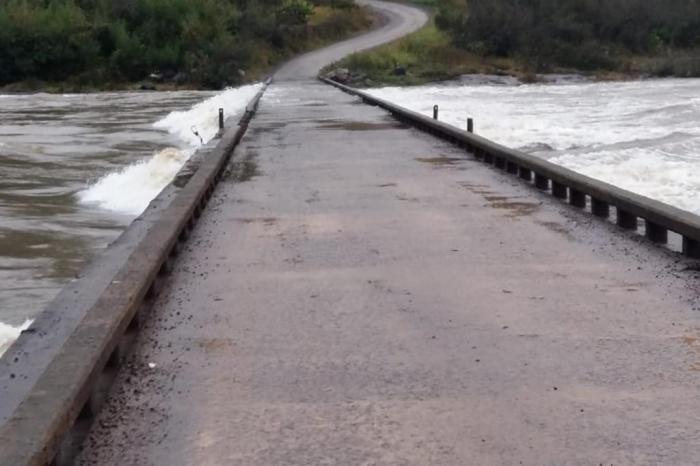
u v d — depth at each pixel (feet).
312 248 28.63
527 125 95.20
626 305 21.56
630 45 280.10
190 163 46.16
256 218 34.24
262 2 297.33
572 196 36.14
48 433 12.45
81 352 15.57
